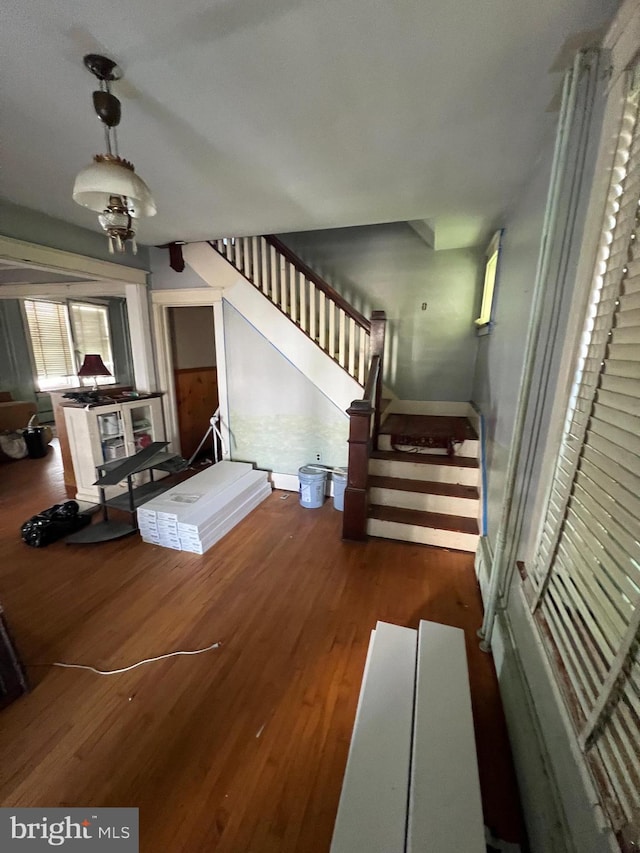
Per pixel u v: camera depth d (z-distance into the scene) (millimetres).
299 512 3355
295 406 3682
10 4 990
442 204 2484
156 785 1241
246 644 1848
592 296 1240
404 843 925
